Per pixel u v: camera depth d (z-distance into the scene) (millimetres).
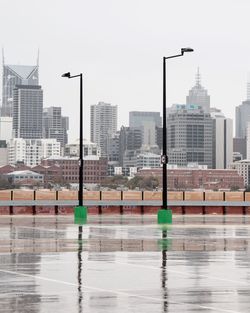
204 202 82375
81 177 62844
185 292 20453
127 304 18359
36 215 74688
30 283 22062
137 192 83938
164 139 58188
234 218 70375
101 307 17906
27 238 41188
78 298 19250
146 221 62625
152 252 32750
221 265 27344
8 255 31031
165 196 58562
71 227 52531
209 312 17328
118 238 41469
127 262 28312
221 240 40219
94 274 24391
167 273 24766
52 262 28219
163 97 57844
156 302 18688
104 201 81062
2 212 78688
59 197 83062
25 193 82188
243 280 23016
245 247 35562
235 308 17875
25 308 17672
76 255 31141
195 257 30422
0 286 21359
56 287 21250
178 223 59500
